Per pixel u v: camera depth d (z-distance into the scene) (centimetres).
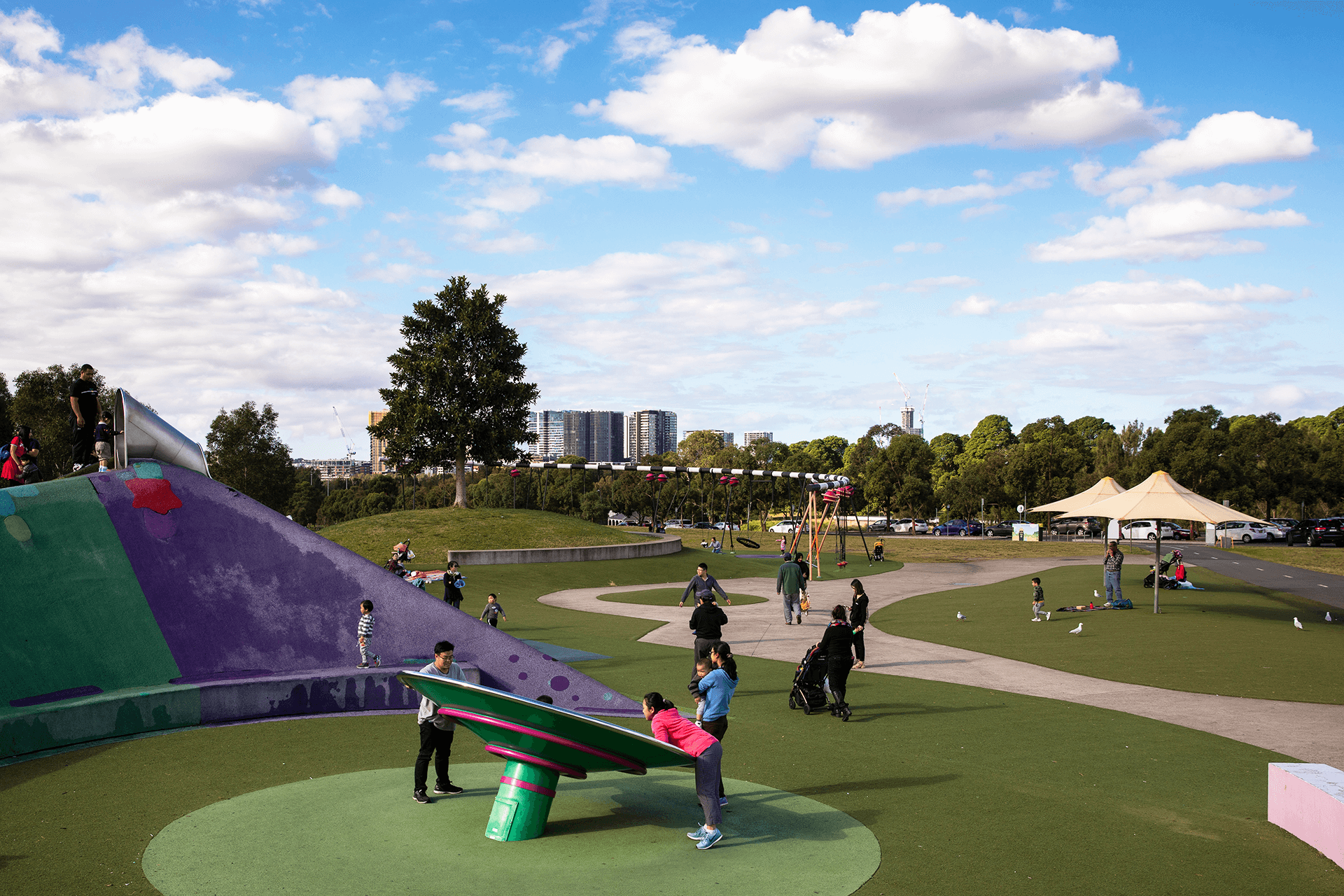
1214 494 7662
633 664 1855
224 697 1326
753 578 4259
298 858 763
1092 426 12288
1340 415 11175
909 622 2556
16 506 1455
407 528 4631
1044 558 5553
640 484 10194
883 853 787
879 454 10381
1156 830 851
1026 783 1014
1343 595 3094
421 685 840
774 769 1074
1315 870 752
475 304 5147
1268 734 1251
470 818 880
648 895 688
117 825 848
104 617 1402
